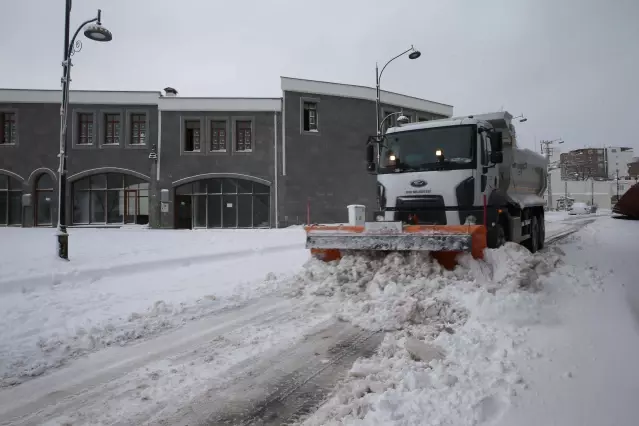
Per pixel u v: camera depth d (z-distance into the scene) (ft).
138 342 15.66
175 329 17.16
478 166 25.67
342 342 15.20
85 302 21.50
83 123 93.35
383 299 18.85
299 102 91.61
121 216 92.63
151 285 25.84
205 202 91.25
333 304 19.62
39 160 92.99
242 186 91.30
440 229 21.16
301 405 10.77
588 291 18.92
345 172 94.07
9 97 93.15
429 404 9.73
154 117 91.71
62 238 33.32
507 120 31.73
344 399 10.59
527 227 33.94
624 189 262.67
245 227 90.63
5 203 94.63
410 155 27.61
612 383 10.53
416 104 104.88
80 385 12.05
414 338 14.25
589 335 13.85
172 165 90.48
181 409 10.62
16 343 15.40
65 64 35.68
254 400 11.05
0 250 40.27
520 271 19.38
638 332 13.98
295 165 90.84
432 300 17.42
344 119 94.58
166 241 51.83
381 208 28.55
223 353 14.38
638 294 19.44
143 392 11.55
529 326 15.06
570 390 10.28
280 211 89.86
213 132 91.97
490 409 9.53
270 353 14.29
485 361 12.07
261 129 91.20
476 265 20.58
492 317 15.84
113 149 91.71
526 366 11.70
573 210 155.74
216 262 35.47
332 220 92.68
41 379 12.47
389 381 11.05
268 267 32.60
